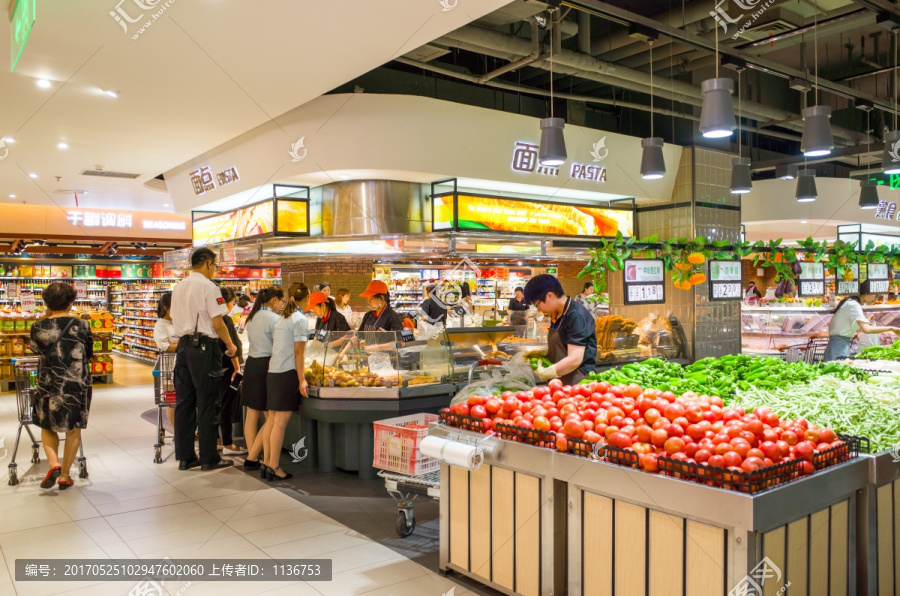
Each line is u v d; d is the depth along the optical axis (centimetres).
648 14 706
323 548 396
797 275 930
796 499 255
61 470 524
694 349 836
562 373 415
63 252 1558
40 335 518
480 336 691
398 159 620
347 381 547
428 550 393
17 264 1592
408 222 686
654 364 470
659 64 768
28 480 551
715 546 247
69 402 519
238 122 634
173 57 466
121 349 1839
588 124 936
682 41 589
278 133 644
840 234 1119
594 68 647
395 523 440
